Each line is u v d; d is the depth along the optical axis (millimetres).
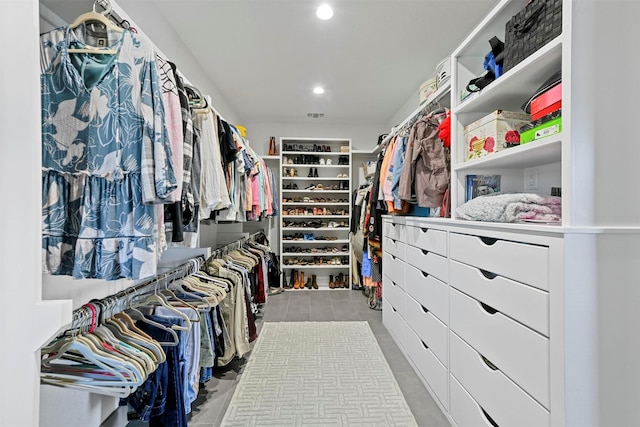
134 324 1099
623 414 866
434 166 1881
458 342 1429
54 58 824
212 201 1466
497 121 1350
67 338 862
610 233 874
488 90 1327
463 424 1373
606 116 893
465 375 1363
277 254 4465
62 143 820
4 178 435
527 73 1147
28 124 446
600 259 870
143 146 828
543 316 930
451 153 1637
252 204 2502
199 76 2695
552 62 1054
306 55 2547
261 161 3008
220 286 1752
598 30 892
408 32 2215
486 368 1215
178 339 1103
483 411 1241
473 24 2123
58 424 893
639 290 876
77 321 884
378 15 2023
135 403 1058
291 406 1615
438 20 2078
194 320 1279
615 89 896
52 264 816
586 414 857
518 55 1177
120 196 820
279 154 4430
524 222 1083
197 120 1395
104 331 952
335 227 4340
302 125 4520
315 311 3248
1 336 432
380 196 2615
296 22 2096
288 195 4484
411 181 1982
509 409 1076
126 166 821
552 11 1002
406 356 2160
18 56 445
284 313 3182
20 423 435
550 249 904
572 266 859
